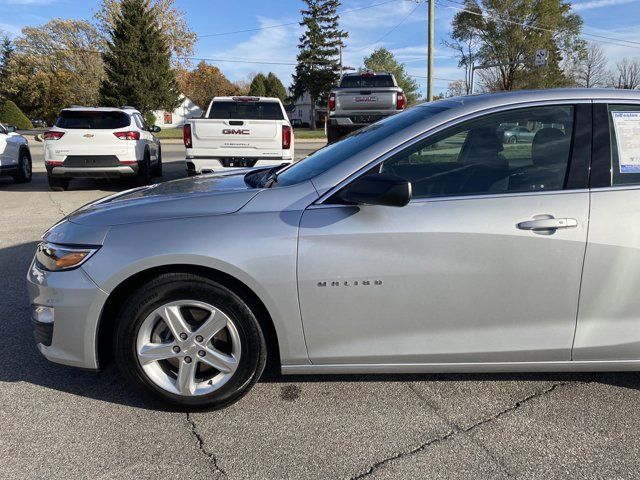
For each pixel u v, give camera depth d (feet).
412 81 241.14
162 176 44.73
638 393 9.87
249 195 9.06
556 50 134.41
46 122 185.26
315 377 10.46
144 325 8.86
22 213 27.50
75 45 174.81
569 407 9.43
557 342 8.91
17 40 177.78
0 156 35.83
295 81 204.33
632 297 8.80
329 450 8.27
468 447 8.32
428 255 8.53
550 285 8.65
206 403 9.09
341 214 8.61
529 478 7.62
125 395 9.84
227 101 33.22
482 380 10.37
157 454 8.15
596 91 9.34
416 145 8.97
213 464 7.93
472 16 130.93
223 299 8.73
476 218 8.55
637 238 8.63
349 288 8.61
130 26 132.77
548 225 8.48
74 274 8.75
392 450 8.26
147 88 135.03
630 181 8.87
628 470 7.78
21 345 11.80
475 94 10.22
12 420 9.00
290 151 29.63
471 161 9.02
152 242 8.55
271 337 9.80
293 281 8.57
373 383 10.25
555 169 8.92
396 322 8.79
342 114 39.50
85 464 7.90
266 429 8.80
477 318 8.79
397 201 8.09
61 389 10.03
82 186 38.60
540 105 9.11
